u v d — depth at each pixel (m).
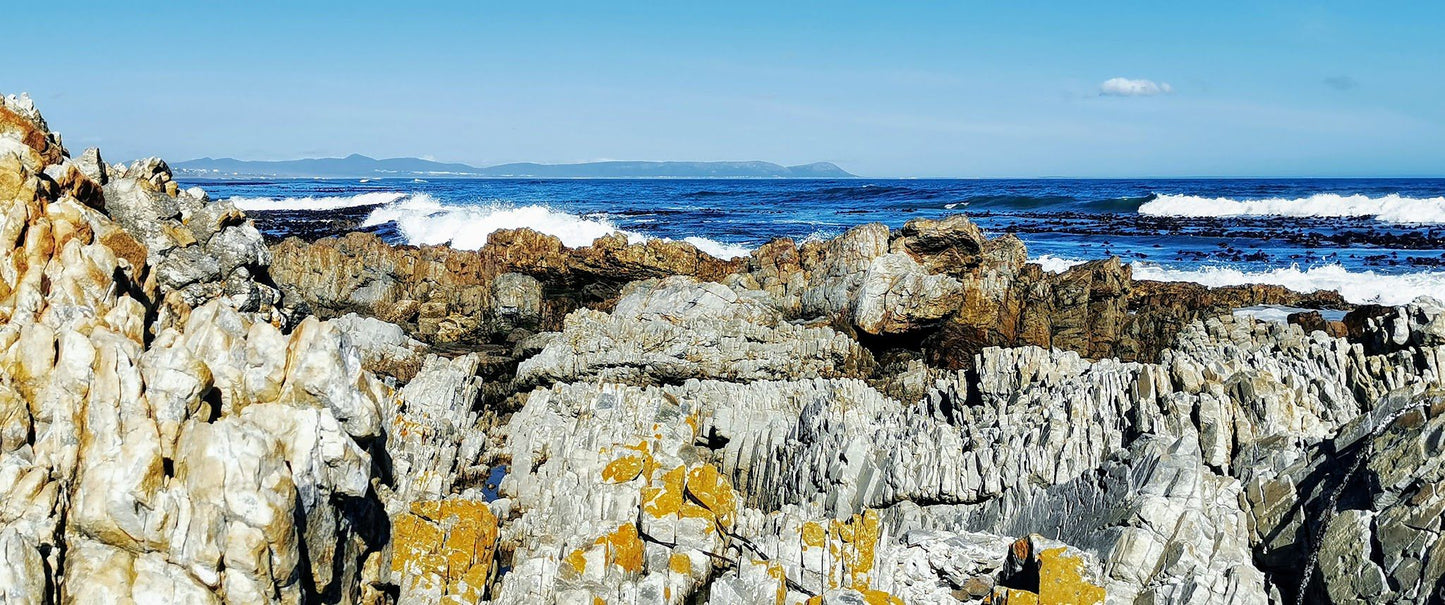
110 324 15.23
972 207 139.38
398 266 49.53
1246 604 17.59
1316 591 17.72
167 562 13.06
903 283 39.50
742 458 28.19
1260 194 174.12
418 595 17.95
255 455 13.20
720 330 37.19
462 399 30.31
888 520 23.67
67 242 15.53
